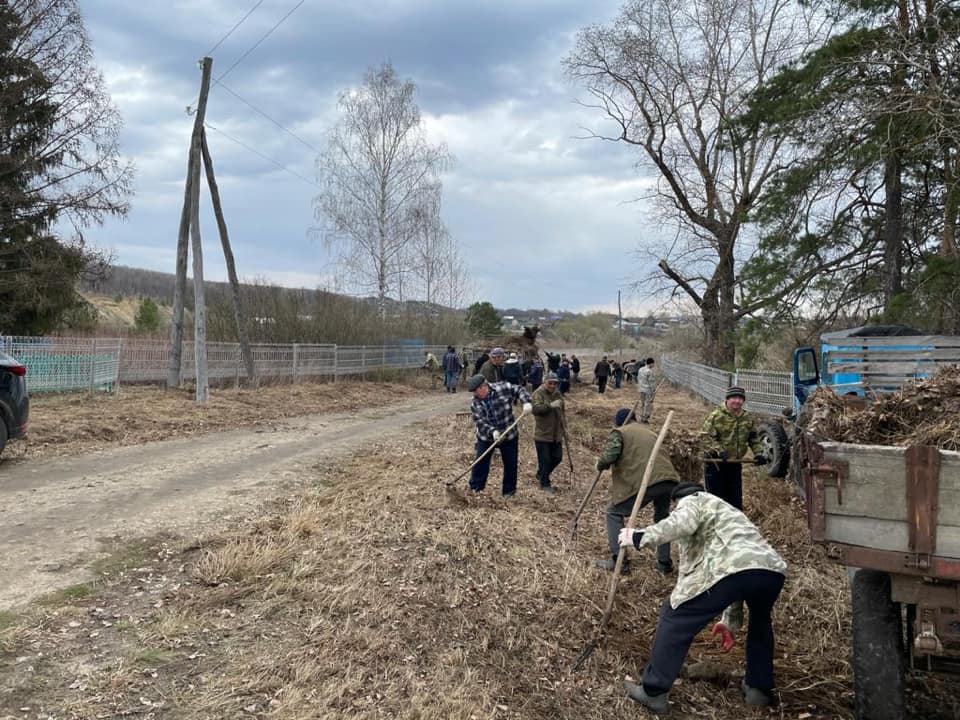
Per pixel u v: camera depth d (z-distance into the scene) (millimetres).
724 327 25578
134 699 3531
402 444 11594
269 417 14453
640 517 7566
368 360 26281
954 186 12188
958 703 4043
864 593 3586
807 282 16469
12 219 21766
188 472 8547
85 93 22594
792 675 4391
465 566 5473
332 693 3643
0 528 5996
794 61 15719
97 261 23344
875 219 16828
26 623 4219
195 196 14836
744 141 16641
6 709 3371
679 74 26250
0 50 21578
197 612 4504
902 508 3248
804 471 3705
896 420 4340
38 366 14180
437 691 3760
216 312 23656
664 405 22297
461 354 33219
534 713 3750
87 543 5684
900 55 12000
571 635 4672
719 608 3768
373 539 5844
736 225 25375
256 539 5898
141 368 17500
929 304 12500
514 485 7957
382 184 30469
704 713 3943
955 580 3213
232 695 3598
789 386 14992
